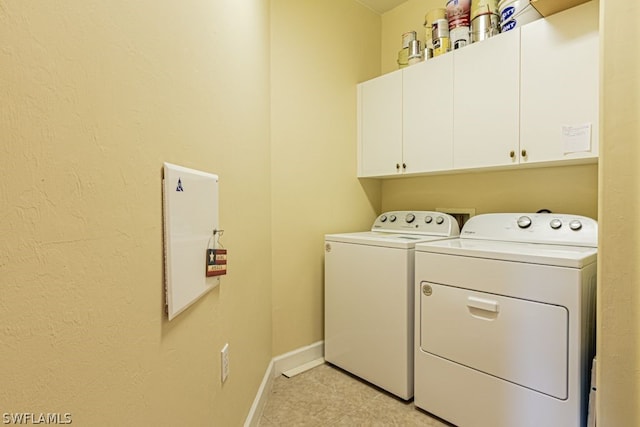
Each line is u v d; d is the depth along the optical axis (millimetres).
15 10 439
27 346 459
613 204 760
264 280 1883
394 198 2750
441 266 1669
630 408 755
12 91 436
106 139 613
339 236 2195
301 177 2258
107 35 618
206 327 1058
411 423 1664
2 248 425
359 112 2566
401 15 2646
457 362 1612
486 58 1850
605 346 777
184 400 906
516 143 1744
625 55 737
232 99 1315
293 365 2225
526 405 1400
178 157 885
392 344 1884
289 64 2172
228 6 1266
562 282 1309
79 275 550
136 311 698
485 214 2043
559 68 1595
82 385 555
